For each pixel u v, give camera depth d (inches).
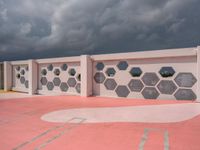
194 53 223.5
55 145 101.3
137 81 279.3
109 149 93.0
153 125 134.7
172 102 231.5
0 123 154.0
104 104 241.6
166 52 242.8
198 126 128.6
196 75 229.1
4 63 477.1
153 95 265.3
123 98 286.7
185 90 239.8
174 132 116.6
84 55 315.3
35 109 218.2
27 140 111.0
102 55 303.9
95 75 322.3
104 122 149.1
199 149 89.7
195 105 206.1
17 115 185.6
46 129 134.0
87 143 102.6
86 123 147.9
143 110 193.2
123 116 169.0
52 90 385.4
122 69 293.0
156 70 260.2
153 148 92.1
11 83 478.0
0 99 313.0
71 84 354.6
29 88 402.9
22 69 450.9
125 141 103.5
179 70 241.6
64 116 176.7
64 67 365.7
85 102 262.2
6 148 99.0
